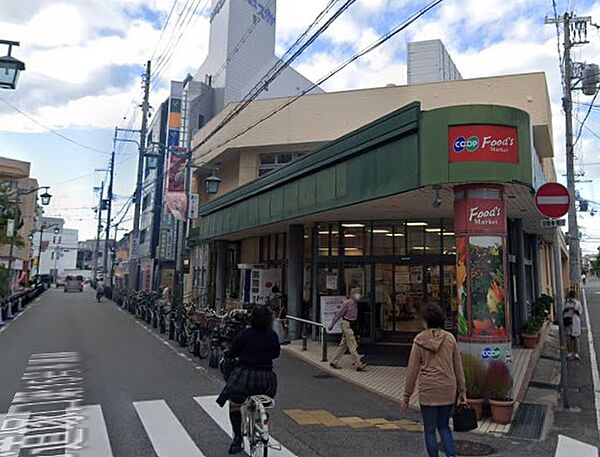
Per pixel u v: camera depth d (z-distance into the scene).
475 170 7.79
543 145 18.08
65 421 6.70
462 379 5.00
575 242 17.52
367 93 19.75
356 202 10.76
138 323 21.66
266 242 21.00
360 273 15.00
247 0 33.00
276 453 5.62
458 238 8.04
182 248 18.33
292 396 8.53
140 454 5.46
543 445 6.13
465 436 6.45
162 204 35.62
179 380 9.48
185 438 6.03
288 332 15.77
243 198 17.94
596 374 11.07
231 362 5.69
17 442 5.84
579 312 13.38
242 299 20.05
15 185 36.00
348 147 10.96
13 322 20.61
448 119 8.16
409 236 14.52
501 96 17.41
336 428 6.65
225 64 31.88
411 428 6.70
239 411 5.54
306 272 16.44
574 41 17.81
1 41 9.64
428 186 8.49
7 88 9.63
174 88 35.88
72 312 26.69
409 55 24.77
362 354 12.90
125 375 9.94
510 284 14.34
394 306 14.59
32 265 53.34
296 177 13.75
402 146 9.14
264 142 21.16
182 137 32.38
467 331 7.68
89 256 100.12
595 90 17.73
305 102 20.70
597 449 5.99
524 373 10.63
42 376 9.75
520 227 14.52
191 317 13.86
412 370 4.88
